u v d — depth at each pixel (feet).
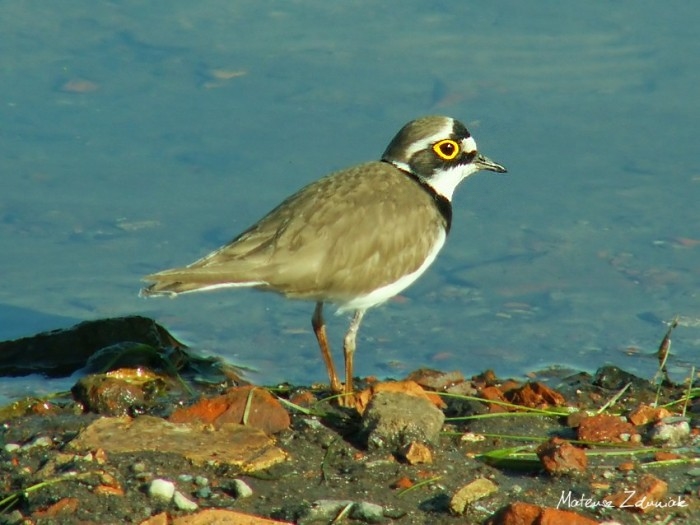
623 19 67.56
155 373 39.34
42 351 41.29
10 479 29.22
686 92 59.93
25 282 46.96
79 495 27.96
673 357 42.73
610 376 39.78
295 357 42.98
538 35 65.72
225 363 41.96
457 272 48.39
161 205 51.75
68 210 51.47
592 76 61.52
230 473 29.91
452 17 67.82
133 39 65.00
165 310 46.01
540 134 56.85
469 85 60.44
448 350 43.45
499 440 33.47
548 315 45.60
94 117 57.93
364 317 45.73
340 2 68.85
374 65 62.34
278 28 66.54
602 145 56.18
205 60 62.85
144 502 27.99
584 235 50.39
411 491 29.63
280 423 32.71
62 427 33.14
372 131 56.54
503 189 53.67
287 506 28.37
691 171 54.29
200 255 48.34
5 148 55.26
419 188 39.27
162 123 57.57
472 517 28.40
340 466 30.78
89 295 46.29
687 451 32.71
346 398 36.47
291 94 59.77
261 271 35.45
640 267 48.32
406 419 31.96
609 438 33.58
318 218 36.42
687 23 67.05
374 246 36.83
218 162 54.70
